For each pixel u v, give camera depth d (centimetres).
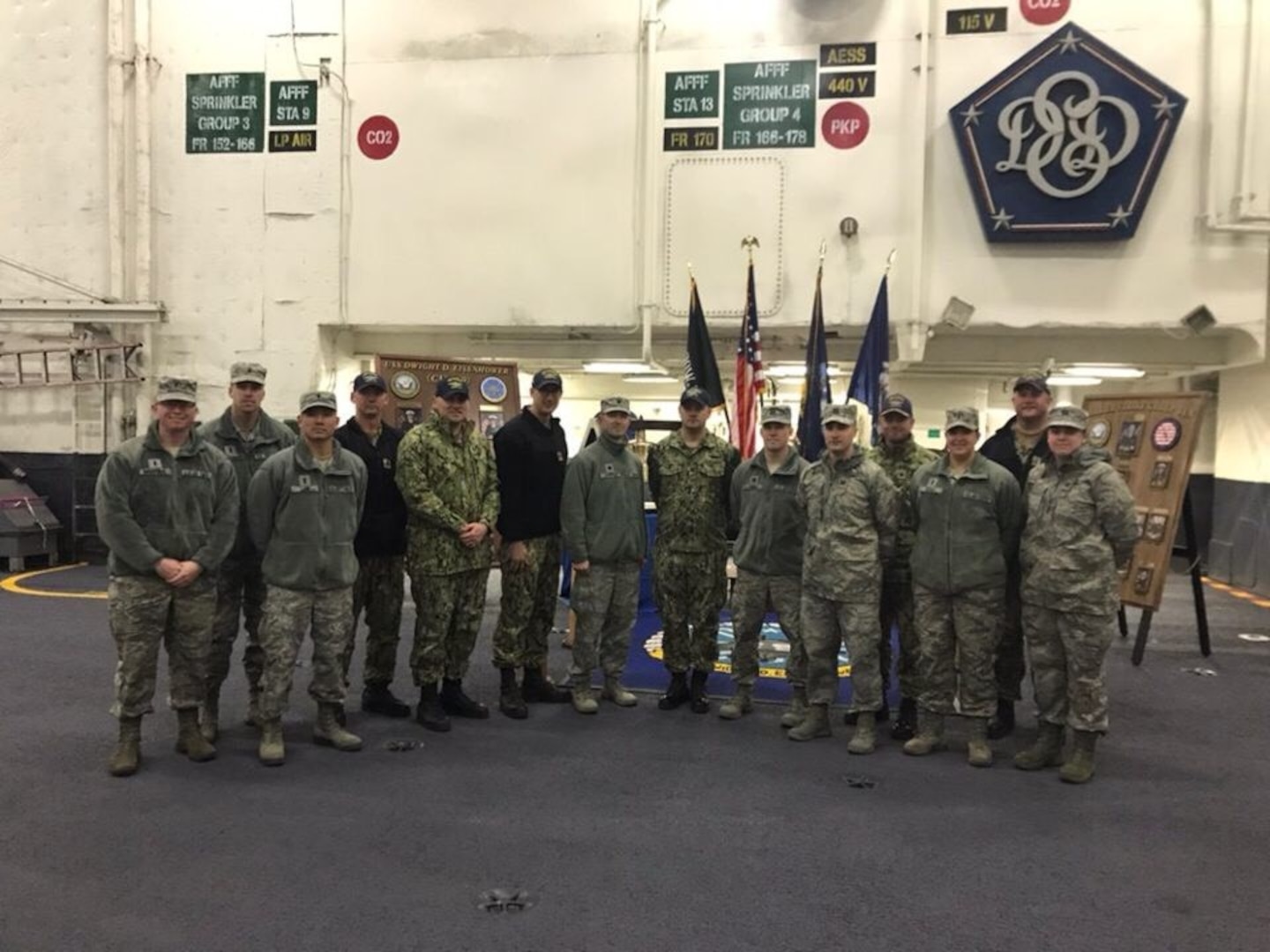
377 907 279
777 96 775
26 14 879
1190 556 622
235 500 398
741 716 476
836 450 427
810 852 321
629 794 370
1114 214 735
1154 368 840
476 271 820
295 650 403
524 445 471
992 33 747
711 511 482
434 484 445
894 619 464
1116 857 321
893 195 763
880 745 438
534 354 888
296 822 339
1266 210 715
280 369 849
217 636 427
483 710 468
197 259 858
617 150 796
